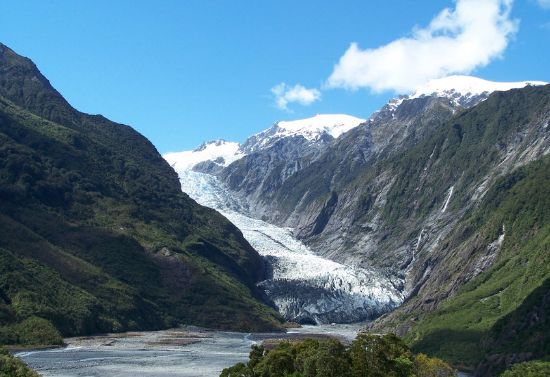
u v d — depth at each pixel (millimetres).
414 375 119625
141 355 188375
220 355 191750
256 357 130625
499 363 156500
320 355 111062
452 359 180500
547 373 131250
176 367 166750
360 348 119562
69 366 163625
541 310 164000
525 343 156625
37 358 175000
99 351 193250
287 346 130500
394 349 125562
